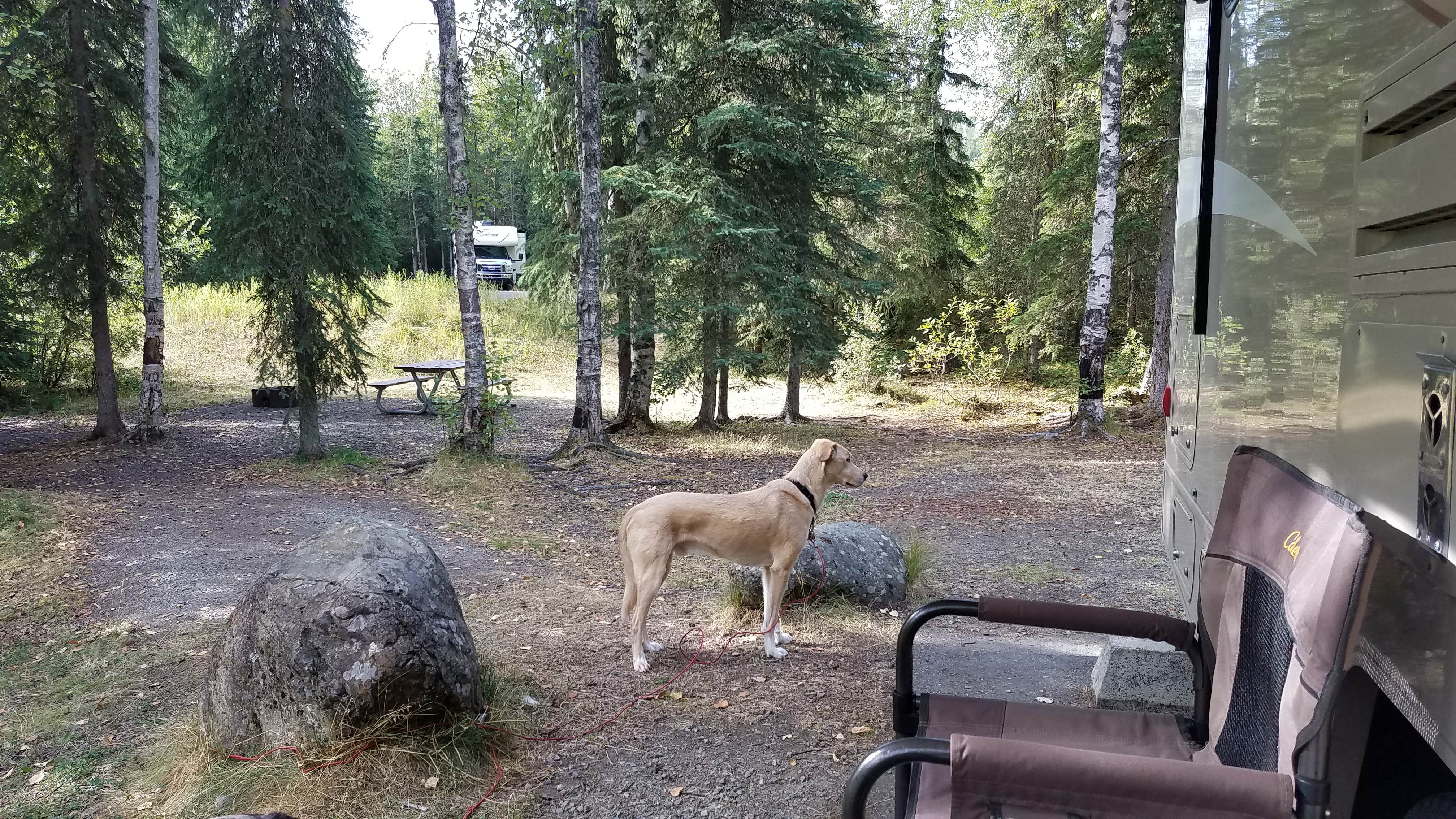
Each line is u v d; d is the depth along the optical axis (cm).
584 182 1176
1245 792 139
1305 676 145
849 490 1049
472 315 1084
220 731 356
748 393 2205
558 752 373
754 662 482
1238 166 253
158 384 1283
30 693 456
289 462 1116
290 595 349
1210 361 286
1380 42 157
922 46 2070
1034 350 2325
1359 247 167
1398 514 148
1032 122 2128
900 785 220
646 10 1384
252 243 1031
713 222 1270
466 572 670
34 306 1541
